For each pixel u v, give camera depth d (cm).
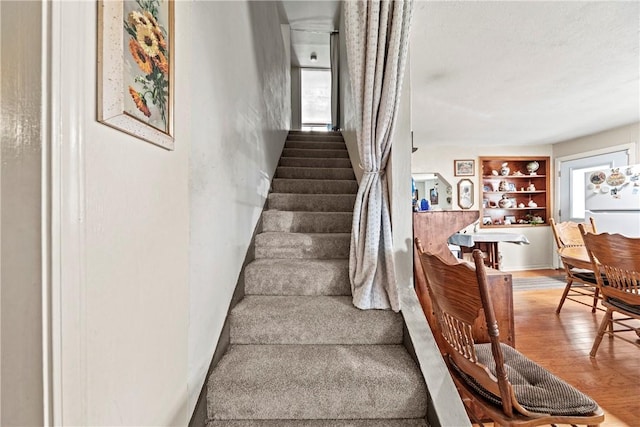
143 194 70
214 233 117
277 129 296
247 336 135
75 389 50
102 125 56
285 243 188
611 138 407
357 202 152
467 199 514
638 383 174
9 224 46
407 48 138
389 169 148
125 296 63
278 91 304
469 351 111
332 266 165
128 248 64
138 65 65
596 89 270
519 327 257
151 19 70
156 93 73
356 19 143
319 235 193
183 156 90
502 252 502
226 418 110
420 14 164
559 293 362
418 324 133
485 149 517
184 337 91
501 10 162
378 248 146
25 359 46
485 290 96
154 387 74
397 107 139
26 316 46
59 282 47
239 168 154
